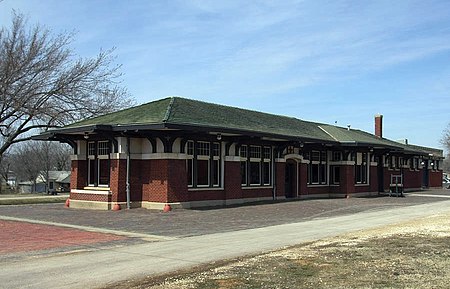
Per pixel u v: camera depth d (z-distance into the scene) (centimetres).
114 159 2411
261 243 1388
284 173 3191
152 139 2391
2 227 1766
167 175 2339
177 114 2427
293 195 3303
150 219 2009
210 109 2844
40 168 8375
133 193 2430
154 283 880
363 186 3794
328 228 1755
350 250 1201
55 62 3472
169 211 2298
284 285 845
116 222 1909
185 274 955
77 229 1709
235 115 2962
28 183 9125
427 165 5478
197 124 2306
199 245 1353
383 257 1098
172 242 1412
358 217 2180
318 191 3550
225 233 1614
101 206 2433
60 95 3500
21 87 3334
